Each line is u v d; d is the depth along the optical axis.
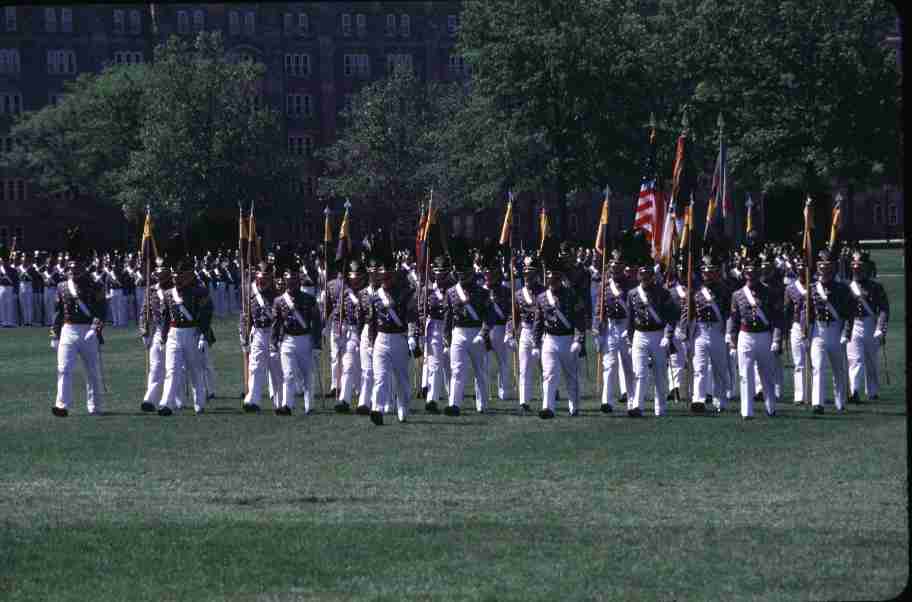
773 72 96.44
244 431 28.23
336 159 135.62
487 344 31.33
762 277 34.94
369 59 168.75
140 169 121.31
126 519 18.89
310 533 17.88
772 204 109.19
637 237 33.53
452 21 170.62
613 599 14.53
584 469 22.64
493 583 15.25
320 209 162.25
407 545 17.14
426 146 130.50
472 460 23.83
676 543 16.98
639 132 95.12
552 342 30.02
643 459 23.64
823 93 95.81
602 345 31.33
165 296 31.55
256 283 32.25
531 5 97.06
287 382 31.23
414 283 41.72
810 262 31.17
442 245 34.53
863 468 22.23
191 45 157.75
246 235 37.16
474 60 98.19
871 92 94.94
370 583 15.36
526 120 96.12
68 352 31.06
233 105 122.44
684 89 100.62
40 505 19.97
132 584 15.51
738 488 20.64
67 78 162.50
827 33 95.44
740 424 28.50
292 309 31.22
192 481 21.92
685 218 37.31
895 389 34.94
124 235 159.75
